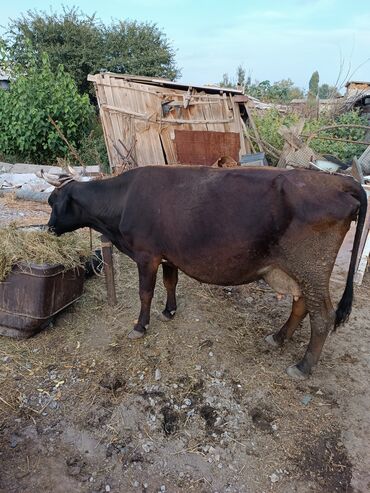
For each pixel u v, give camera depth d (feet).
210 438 8.58
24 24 57.21
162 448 8.34
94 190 11.10
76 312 12.37
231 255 9.13
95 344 11.07
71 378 9.93
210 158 28.19
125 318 12.18
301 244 8.66
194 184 9.46
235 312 12.87
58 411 9.09
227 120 28.25
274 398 9.55
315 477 7.84
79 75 57.82
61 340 11.19
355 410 9.34
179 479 7.76
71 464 7.98
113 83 28.19
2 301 10.72
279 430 8.78
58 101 32.60
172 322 12.00
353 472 7.95
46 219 20.66
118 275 14.84
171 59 65.16
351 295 9.30
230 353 10.89
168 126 28.22
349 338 11.91
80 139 34.96
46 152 34.42
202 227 9.16
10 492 7.42
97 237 14.99
